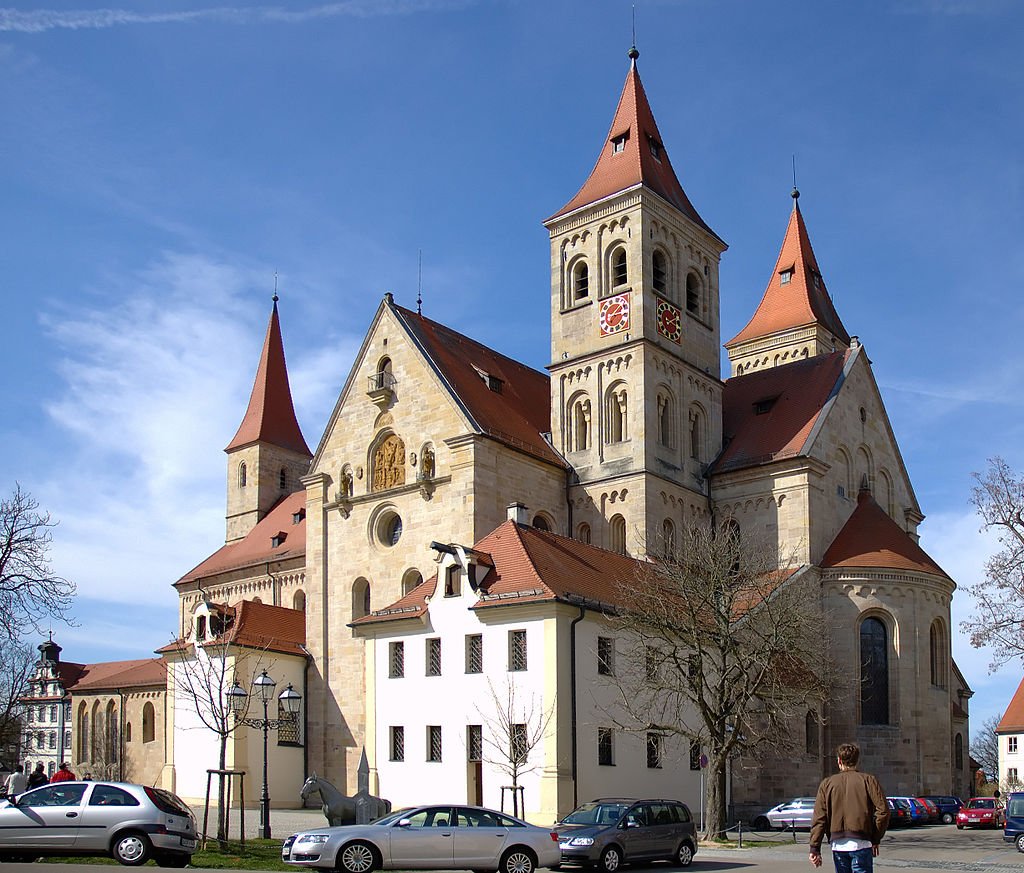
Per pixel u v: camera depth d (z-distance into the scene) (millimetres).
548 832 39844
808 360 93500
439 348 84250
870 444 91062
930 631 78938
